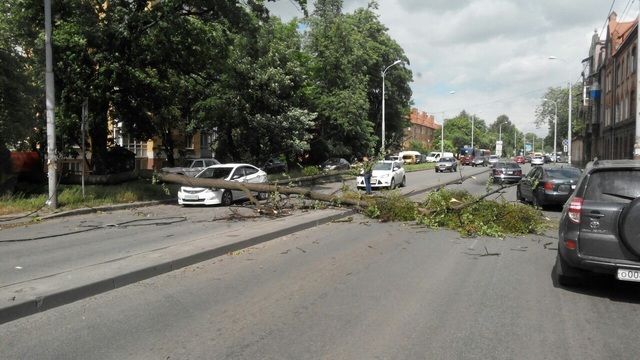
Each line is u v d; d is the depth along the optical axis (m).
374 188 26.44
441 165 50.75
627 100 43.41
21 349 4.72
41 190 19.22
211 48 21.75
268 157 33.34
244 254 9.23
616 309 5.85
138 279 7.27
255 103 30.33
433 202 13.00
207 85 27.44
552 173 16.64
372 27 51.31
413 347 4.70
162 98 22.88
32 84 19.25
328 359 4.45
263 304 6.09
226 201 18.52
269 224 12.27
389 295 6.45
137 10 19.66
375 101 52.72
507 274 7.58
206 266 8.23
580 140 82.38
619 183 6.23
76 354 4.60
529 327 5.24
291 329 5.21
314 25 41.28
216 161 30.72
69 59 18.59
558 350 4.63
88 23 18.83
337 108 39.44
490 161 74.56
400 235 11.36
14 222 13.88
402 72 52.16
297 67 31.52
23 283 6.56
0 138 17.44
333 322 5.41
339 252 9.38
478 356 4.49
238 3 20.94
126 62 20.19
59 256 9.23
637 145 20.84
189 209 17.53
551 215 15.23
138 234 11.89
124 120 24.19
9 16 21.33
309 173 32.62
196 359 4.46
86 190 18.67
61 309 5.95
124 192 19.14
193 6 20.38
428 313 5.71
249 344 4.80
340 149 40.94
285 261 8.58
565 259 6.41
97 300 6.32
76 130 22.09
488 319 5.49
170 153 33.12
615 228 5.98
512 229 11.34
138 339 4.96
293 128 31.58
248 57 29.08
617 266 5.91
